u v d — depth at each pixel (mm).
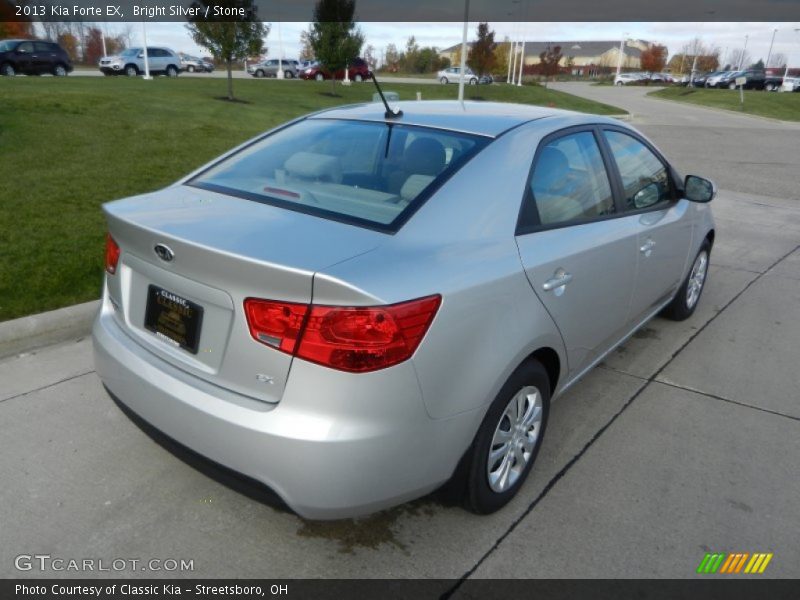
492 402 2391
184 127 11914
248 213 2451
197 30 20000
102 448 3029
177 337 2320
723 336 4684
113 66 30047
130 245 2451
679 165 13875
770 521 2730
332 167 2785
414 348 2045
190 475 2875
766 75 54156
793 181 12188
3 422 3182
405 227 2307
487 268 2320
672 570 2445
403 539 2549
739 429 3449
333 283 1918
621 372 4059
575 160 3107
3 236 5289
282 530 2578
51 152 8562
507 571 2412
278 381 2041
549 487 2898
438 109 3213
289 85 30781
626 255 3299
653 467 3078
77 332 4180
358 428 2006
